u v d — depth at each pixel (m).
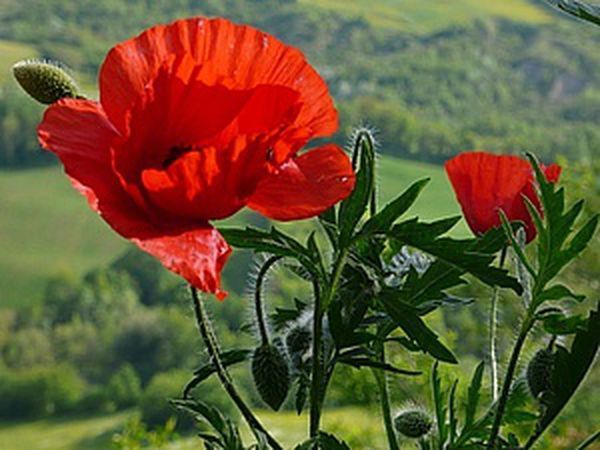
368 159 0.74
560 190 0.74
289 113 0.70
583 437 2.75
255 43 0.71
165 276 16.91
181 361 16.17
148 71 0.71
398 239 0.74
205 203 0.69
